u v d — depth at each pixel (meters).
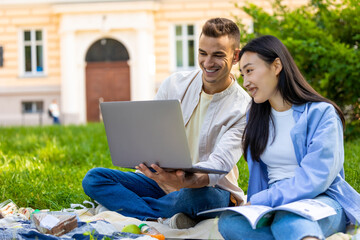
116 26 21.28
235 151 3.76
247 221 3.01
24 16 22.12
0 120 22.28
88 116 21.95
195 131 4.03
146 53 21.36
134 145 3.46
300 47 8.03
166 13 21.58
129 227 3.46
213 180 3.68
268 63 3.29
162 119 3.26
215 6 21.34
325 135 3.14
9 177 5.55
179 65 21.81
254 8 9.12
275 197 3.14
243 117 3.86
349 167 5.51
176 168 3.37
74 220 3.44
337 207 3.15
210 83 3.84
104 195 4.03
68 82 21.59
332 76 8.28
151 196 4.18
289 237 2.79
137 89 21.45
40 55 22.38
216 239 3.23
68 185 5.39
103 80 21.92
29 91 22.19
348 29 8.63
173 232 3.56
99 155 7.48
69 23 21.42
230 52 3.74
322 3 8.81
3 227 3.40
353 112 8.74
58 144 8.47
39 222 3.39
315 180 3.07
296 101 3.34
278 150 3.37
